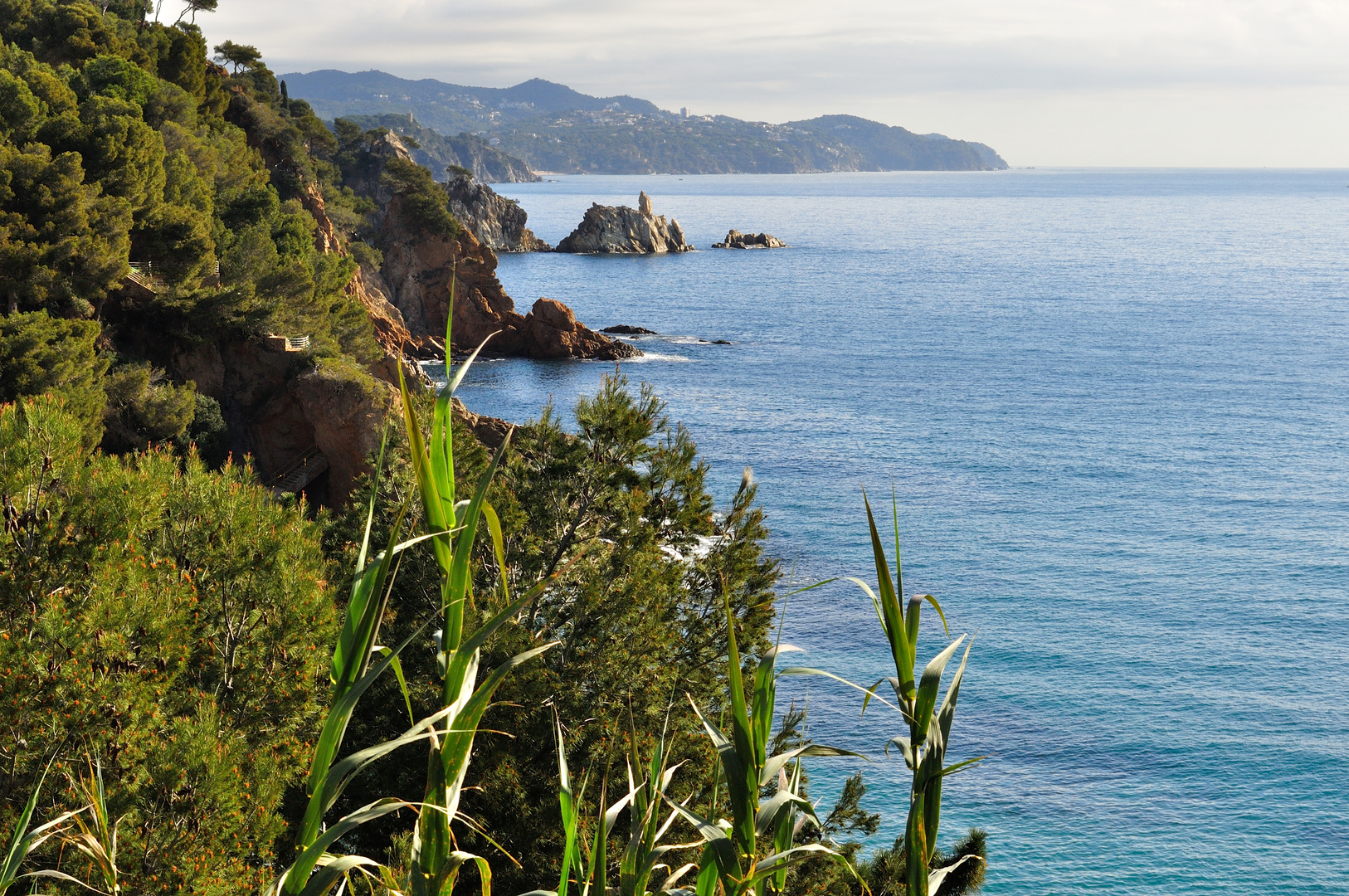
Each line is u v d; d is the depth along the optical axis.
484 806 12.33
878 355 128.38
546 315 119.44
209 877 7.79
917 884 3.90
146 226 50.16
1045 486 75.44
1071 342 138.88
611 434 16.53
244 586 11.26
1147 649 49.34
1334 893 31.91
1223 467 80.88
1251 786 37.88
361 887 5.64
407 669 13.81
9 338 35.81
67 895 7.56
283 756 10.48
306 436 51.09
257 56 130.88
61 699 8.52
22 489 10.30
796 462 80.06
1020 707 43.62
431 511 3.65
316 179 116.25
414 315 126.75
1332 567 60.25
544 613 14.92
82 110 52.00
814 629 50.22
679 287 194.38
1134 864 33.12
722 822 4.37
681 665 15.05
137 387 42.22
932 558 60.97
